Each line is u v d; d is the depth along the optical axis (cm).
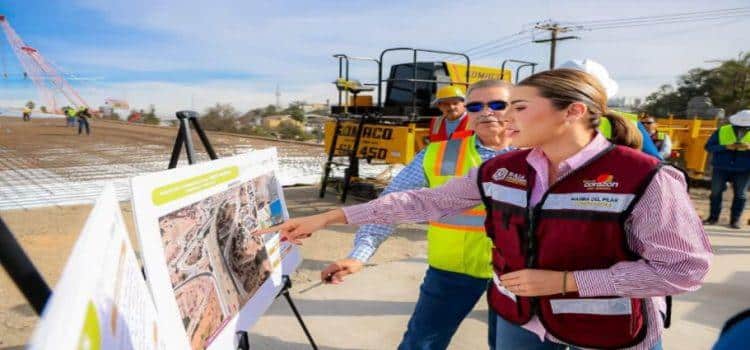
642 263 129
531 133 138
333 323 331
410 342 218
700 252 126
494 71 870
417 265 455
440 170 218
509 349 169
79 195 774
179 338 127
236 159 183
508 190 153
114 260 90
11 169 1090
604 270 132
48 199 738
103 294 77
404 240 555
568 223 135
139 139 2019
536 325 156
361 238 208
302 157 1441
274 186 220
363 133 761
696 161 1030
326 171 816
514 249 152
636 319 140
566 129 136
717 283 410
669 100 4053
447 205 180
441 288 211
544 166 145
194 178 149
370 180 839
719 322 337
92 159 1284
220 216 164
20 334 309
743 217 696
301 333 316
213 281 153
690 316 346
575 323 143
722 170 631
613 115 163
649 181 125
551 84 134
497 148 215
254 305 181
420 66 801
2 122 3547
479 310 354
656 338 145
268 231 180
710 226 644
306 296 376
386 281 411
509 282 144
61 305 57
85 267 66
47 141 1867
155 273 122
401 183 227
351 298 373
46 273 412
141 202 121
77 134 2305
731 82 3666
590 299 141
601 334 142
